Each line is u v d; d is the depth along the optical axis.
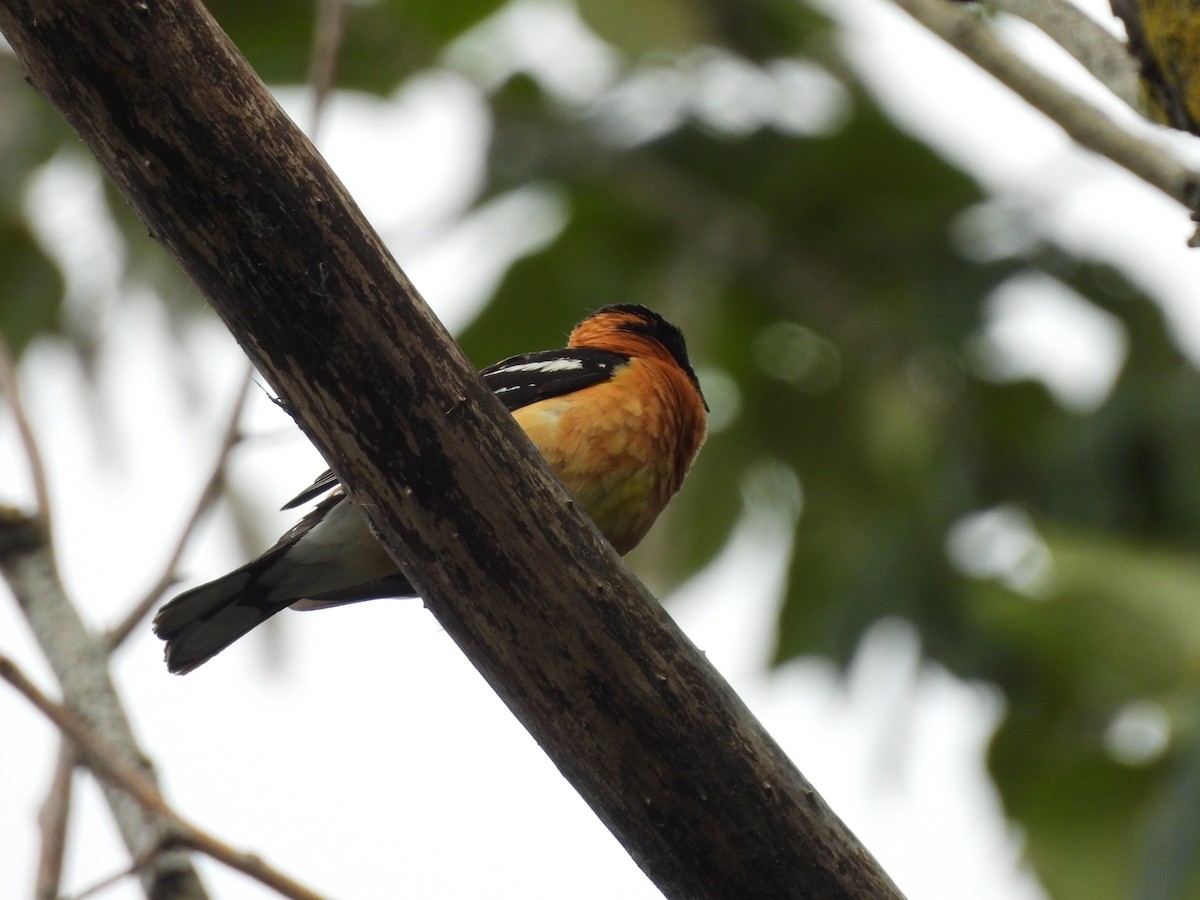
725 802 4.86
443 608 5.06
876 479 13.91
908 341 13.55
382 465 4.93
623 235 13.92
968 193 13.73
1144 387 12.88
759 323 14.09
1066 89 5.88
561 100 13.84
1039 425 13.35
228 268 4.77
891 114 13.45
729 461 14.02
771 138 13.77
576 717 4.95
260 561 7.52
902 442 13.23
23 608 6.45
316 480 8.05
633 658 4.89
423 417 4.87
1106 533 12.28
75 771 5.93
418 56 13.17
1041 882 10.69
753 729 4.91
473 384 4.92
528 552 4.91
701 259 13.55
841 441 13.98
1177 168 5.56
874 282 13.82
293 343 4.84
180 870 5.59
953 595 12.83
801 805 4.86
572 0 12.89
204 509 6.73
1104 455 12.68
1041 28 5.59
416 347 4.85
